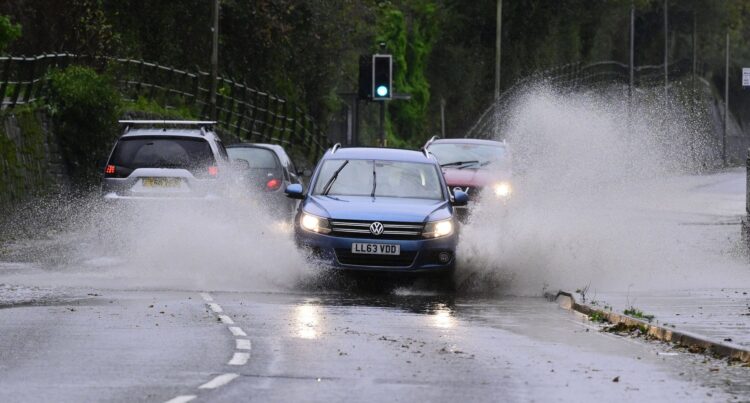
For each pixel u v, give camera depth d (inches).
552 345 1262.3
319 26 5364.2
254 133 5059.1
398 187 1838.1
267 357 1135.0
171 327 1322.6
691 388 1024.9
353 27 5580.7
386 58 3297.2
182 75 4722.0
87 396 936.9
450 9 7524.6
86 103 3216.0
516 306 1624.0
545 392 991.0
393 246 1720.0
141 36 4909.0
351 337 1274.6
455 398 956.0
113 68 3850.9
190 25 5049.2
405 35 6766.7
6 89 3014.3
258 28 5191.9
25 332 1273.4
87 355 1131.9
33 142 2977.4
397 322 1408.7
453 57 7317.9
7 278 1808.6
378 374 1058.1
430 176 1863.9
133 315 1414.9
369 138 6343.5
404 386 1003.3
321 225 1737.2
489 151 2709.2
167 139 2222.0
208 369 1065.5
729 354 1204.5
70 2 3767.2
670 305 1578.5
